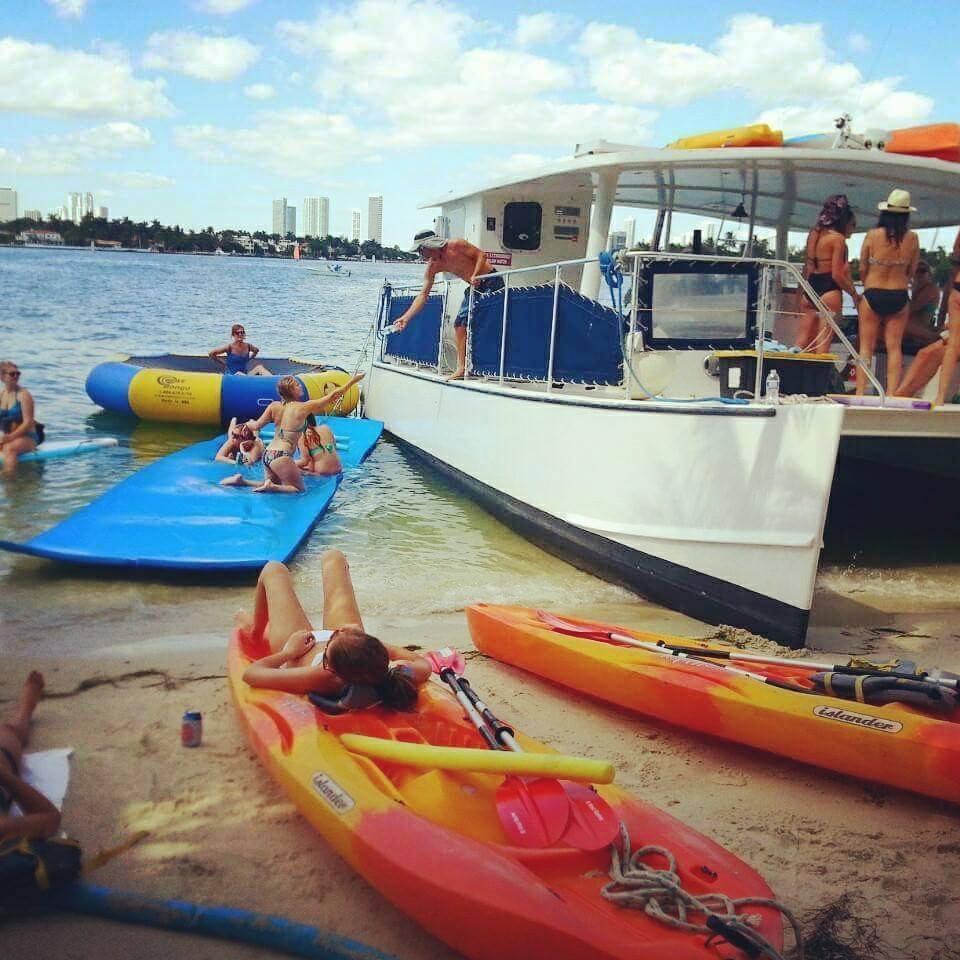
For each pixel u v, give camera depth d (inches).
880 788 186.4
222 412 609.3
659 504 291.7
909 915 144.4
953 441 381.7
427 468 503.5
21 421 477.7
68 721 195.8
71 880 137.9
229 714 202.1
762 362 299.4
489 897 117.7
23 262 3850.9
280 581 206.5
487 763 136.7
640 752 199.2
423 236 462.0
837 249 330.0
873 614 301.7
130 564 294.4
